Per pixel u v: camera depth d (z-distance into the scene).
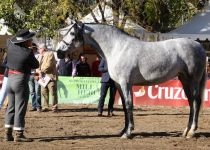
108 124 15.10
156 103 21.58
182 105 21.41
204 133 13.39
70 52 12.38
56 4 24.98
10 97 11.75
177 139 12.32
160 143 11.72
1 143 11.51
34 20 25.03
